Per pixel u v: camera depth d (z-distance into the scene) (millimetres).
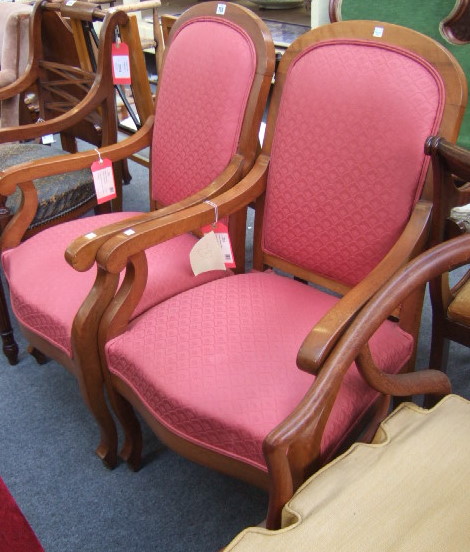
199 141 1426
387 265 1011
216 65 1369
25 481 1415
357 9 1751
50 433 1549
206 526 1287
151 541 1263
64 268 1373
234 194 1282
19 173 1478
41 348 1361
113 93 1912
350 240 1188
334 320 868
